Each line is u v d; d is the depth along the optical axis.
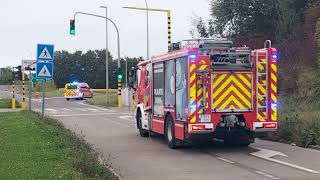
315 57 35.38
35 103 66.25
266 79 18.03
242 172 13.62
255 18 50.41
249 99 17.91
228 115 17.64
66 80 151.62
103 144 20.69
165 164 15.27
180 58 18.09
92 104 63.00
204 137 17.53
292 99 32.81
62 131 19.47
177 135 18.31
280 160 15.63
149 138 22.94
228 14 50.97
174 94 18.67
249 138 18.59
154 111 21.28
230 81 17.67
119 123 32.47
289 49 40.28
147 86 22.41
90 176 10.97
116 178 11.46
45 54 25.31
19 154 13.91
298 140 19.03
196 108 17.27
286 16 45.44
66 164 12.14
